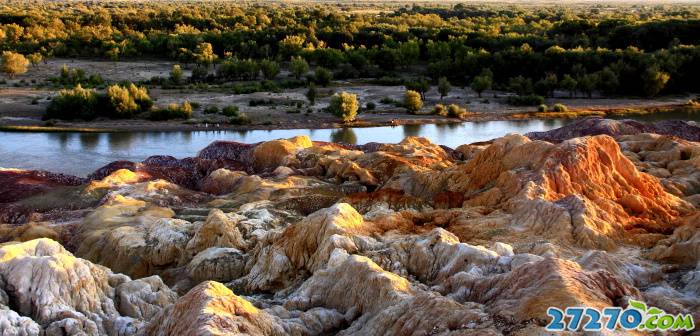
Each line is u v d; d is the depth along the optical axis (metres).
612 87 139.00
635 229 52.84
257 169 86.81
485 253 43.06
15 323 35.59
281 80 152.12
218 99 131.25
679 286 42.06
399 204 62.69
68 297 38.88
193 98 131.50
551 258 35.09
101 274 41.69
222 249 53.12
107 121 115.44
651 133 89.75
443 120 121.19
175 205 70.06
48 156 96.06
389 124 117.81
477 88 138.12
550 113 126.12
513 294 34.34
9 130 109.31
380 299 38.47
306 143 90.88
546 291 31.95
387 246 47.62
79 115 115.75
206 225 55.47
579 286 32.62
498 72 150.00
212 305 34.16
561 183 58.00
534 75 148.38
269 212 61.00
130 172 79.00
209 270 51.66
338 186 72.44
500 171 64.69
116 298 41.44
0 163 92.19
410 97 124.25
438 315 33.38
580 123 99.69
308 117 120.06
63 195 72.38
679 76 141.75
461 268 43.06
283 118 119.12
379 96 137.00
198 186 81.50
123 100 116.94
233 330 32.50
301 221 51.53
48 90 135.38
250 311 35.28
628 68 141.12
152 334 35.97
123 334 37.81
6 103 123.56
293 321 37.97
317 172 79.88
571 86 137.75
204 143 104.69
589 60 147.38
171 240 55.44
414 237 48.28
